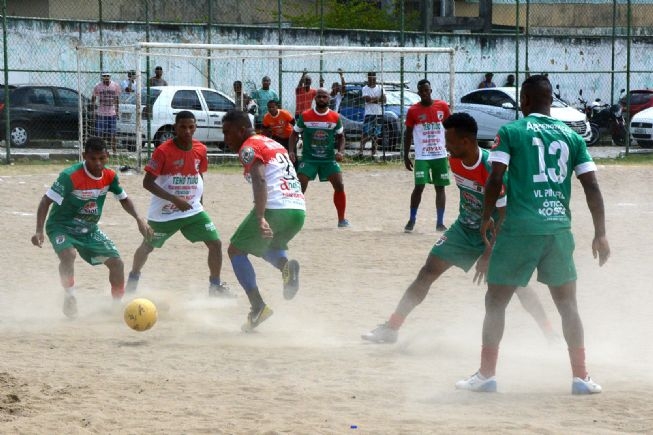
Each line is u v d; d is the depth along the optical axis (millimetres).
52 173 32875
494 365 9133
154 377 9742
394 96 41375
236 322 12805
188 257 18047
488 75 45781
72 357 10680
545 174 8914
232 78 45344
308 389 9227
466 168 10922
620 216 24078
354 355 10789
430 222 23531
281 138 30016
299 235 21109
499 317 9070
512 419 8102
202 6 53812
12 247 18906
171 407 8562
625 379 9594
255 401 8773
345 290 15062
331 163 22125
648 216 24047
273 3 55781
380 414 8281
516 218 8906
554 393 9023
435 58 48812
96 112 36688
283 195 12344
